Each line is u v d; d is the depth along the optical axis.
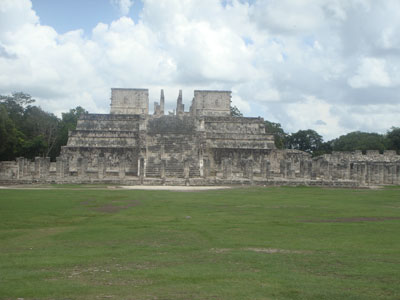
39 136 90.00
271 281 12.26
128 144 69.81
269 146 73.56
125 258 15.23
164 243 17.98
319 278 12.60
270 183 55.66
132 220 24.11
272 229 21.19
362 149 113.12
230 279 12.47
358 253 15.98
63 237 19.31
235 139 73.62
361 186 55.81
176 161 64.44
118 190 43.31
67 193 38.91
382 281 12.33
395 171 68.25
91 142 69.50
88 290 11.38
